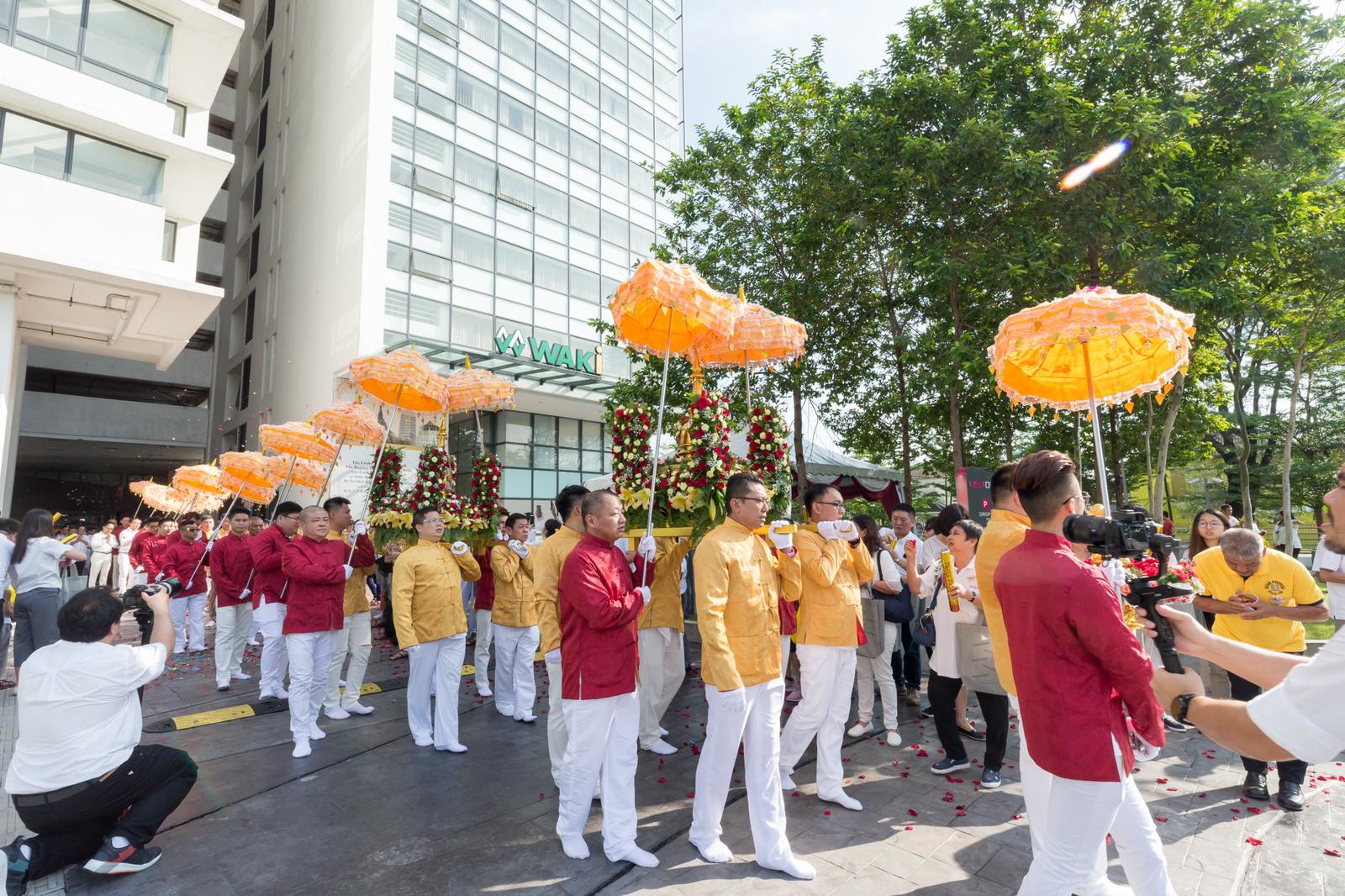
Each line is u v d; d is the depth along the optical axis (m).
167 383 27.94
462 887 3.33
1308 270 10.76
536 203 21.56
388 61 18.41
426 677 5.53
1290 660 1.67
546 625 4.44
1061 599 2.36
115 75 12.77
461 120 19.88
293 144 22.67
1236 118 9.42
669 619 5.32
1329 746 1.29
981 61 10.05
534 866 3.54
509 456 20.84
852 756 5.21
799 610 4.43
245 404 25.12
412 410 7.77
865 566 4.62
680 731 5.93
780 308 11.73
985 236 10.23
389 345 17.62
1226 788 4.50
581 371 19.09
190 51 14.12
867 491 15.42
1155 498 11.25
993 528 3.38
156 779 3.57
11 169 11.23
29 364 24.44
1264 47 9.49
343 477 15.30
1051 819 2.41
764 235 12.21
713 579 3.58
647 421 5.00
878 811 4.17
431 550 5.61
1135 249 9.09
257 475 9.91
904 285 12.34
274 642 6.92
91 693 3.41
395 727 6.01
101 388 26.94
